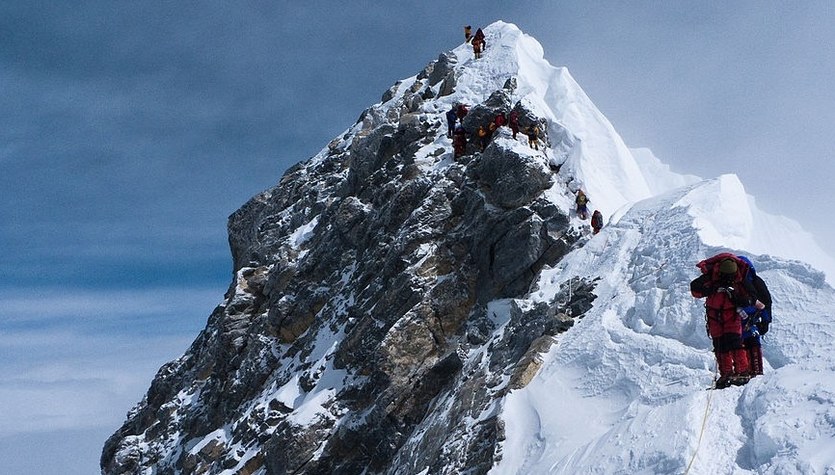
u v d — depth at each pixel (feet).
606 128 89.30
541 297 58.44
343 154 132.36
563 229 67.10
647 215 57.62
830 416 24.34
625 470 28.27
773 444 24.66
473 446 45.70
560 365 46.14
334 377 74.90
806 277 38.45
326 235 99.25
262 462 75.97
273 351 93.15
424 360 67.05
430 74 125.29
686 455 26.55
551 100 96.37
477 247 70.49
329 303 88.74
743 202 55.77
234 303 110.32
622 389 40.57
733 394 28.50
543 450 39.83
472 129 86.22
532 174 69.97
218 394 100.53
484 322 65.82
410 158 93.66
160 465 103.91
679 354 39.73
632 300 47.52
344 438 67.15
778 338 35.55
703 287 30.07
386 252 82.33
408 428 63.52
